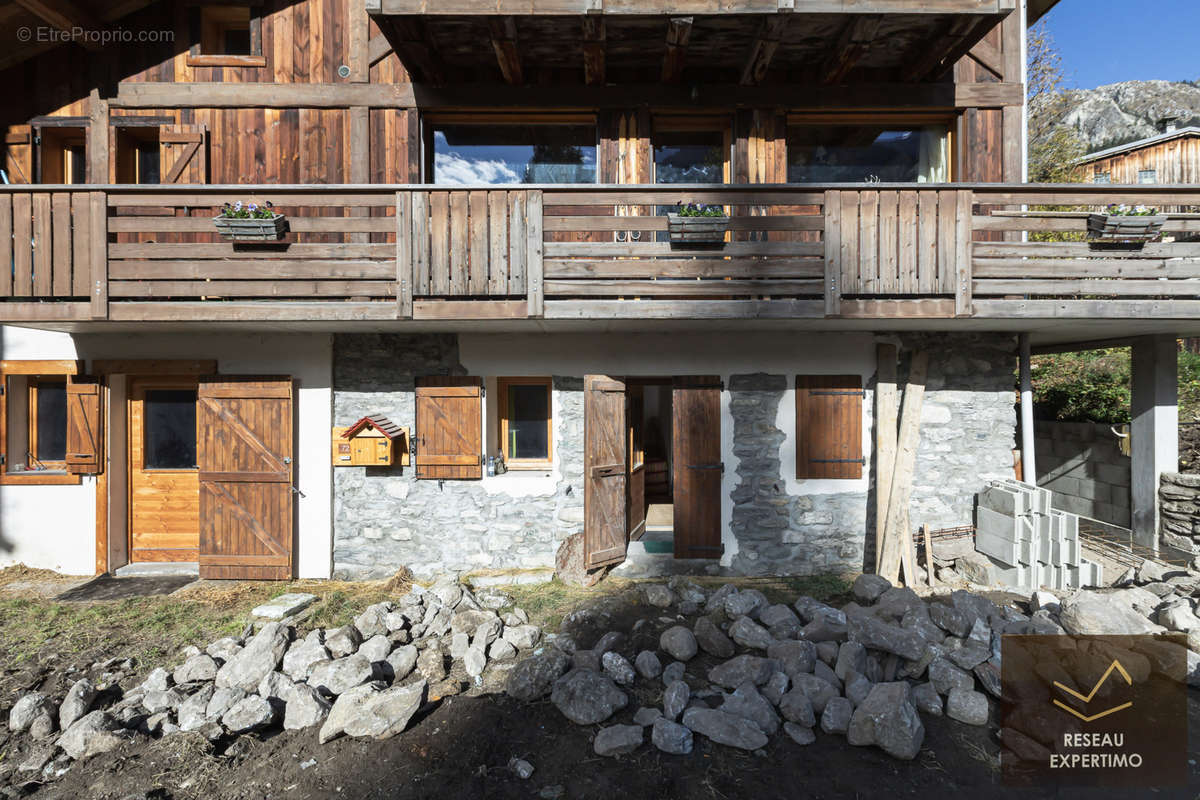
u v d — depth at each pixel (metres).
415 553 6.09
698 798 2.99
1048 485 8.32
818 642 4.12
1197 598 4.64
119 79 6.09
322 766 3.22
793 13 4.99
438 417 6.05
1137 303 4.97
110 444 6.08
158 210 6.01
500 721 3.60
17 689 3.86
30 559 6.06
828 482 6.17
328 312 4.99
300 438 6.02
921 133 6.47
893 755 3.23
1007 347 6.23
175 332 5.86
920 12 4.98
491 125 6.36
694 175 6.40
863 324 5.54
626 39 5.49
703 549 6.11
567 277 5.04
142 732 3.46
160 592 5.62
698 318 5.00
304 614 5.04
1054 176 12.36
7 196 4.90
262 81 6.11
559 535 6.09
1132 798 2.99
